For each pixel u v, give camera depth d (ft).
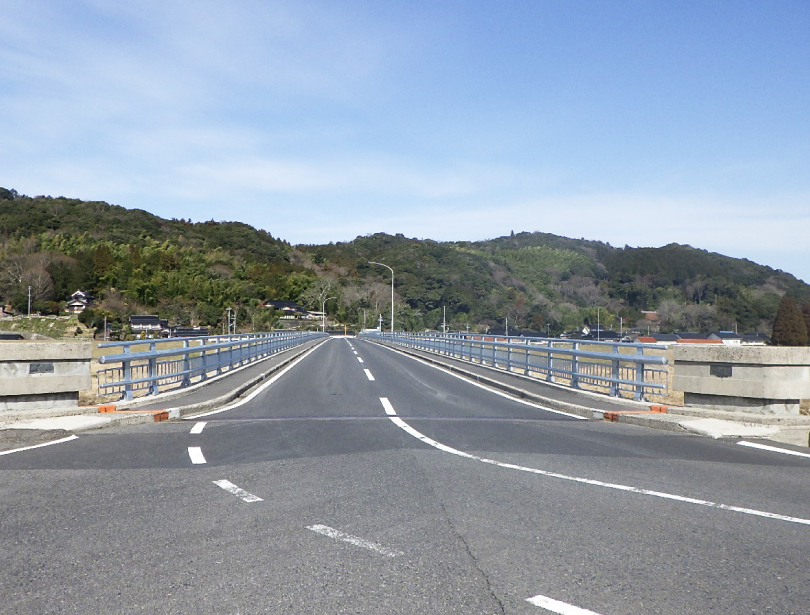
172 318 293.02
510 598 12.13
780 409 33.32
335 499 19.04
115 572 13.37
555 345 57.98
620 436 30.45
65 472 22.45
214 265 443.32
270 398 45.57
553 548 14.92
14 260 300.40
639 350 39.45
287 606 11.75
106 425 31.76
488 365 72.69
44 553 14.47
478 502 18.79
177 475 22.06
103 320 246.68
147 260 375.25
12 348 32.71
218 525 16.52
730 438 29.81
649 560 14.19
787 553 14.73
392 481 21.29
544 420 35.58
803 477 22.21
